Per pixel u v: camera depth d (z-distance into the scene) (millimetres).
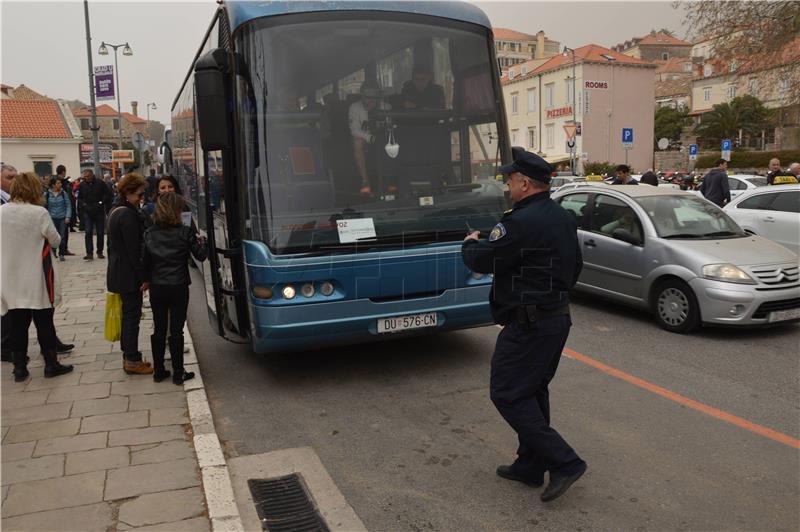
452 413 5027
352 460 4262
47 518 3416
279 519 3557
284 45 5191
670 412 4969
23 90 62281
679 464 4121
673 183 31703
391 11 5512
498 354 3584
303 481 3982
